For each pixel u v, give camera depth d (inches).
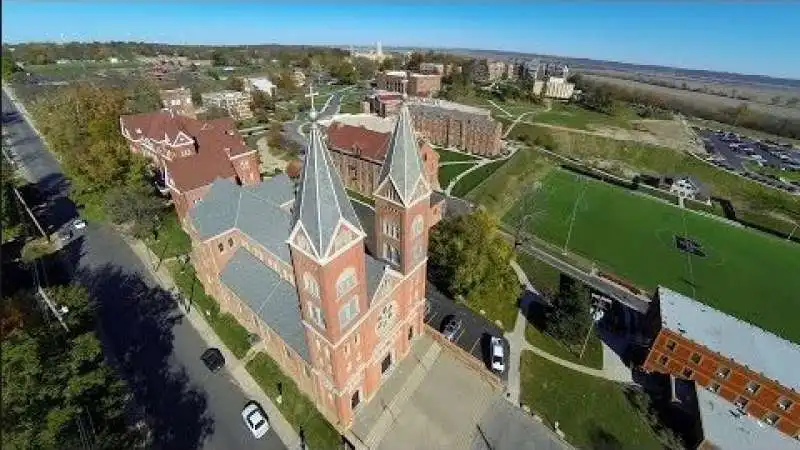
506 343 2268.7
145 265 2795.3
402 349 2043.6
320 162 1266.0
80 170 3479.3
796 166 5585.6
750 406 1870.1
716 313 2119.8
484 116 5290.4
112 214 2869.1
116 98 4616.1
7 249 2876.5
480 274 2431.1
